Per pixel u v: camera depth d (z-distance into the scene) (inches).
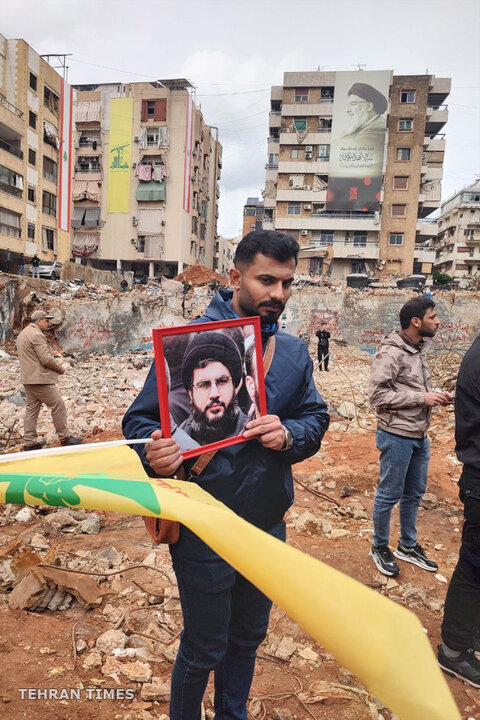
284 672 91.1
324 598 29.1
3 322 567.5
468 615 89.4
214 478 54.6
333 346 792.9
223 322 52.6
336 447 252.7
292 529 154.9
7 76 1268.5
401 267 1791.3
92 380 441.4
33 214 1373.0
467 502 88.0
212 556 54.3
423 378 120.8
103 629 98.7
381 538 127.6
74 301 617.9
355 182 1747.0
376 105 1716.3
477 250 2974.9
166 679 85.1
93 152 1760.6
